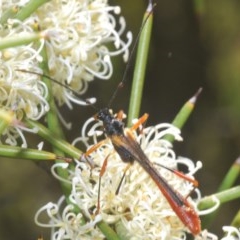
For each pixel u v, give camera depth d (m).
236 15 0.28
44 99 0.21
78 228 0.21
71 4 0.22
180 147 0.32
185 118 0.21
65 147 0.20
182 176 0.21
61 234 0.21
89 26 0.22
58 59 0.22
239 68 0.28
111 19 0.23
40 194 0.31
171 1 0.29
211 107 0.31
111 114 0.21
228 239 0.20
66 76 0.22
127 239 0.20
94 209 0.21
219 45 0.28
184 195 0.21
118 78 0.29
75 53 0.22
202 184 0.31
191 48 0.29
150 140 0.22
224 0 0.28
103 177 0.21
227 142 0.31
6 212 0.30
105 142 0.21
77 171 0.20
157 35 0.29
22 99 0.21
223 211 0.31
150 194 0.21
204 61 0.29
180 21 0.29
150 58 0.30
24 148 0.20
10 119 0.19
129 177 0.21
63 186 0.20
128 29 0.28
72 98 0.22
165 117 0.31
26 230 0.30
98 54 0.23
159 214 0.21
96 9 0.22
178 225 0.21
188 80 0.31
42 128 0.20
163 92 0.31
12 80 0.21
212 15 0.28
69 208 0.21
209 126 0.31
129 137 0.21
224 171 0.31
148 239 0.20
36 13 0.21
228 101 0.28
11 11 0.20
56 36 0.21
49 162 0.21
